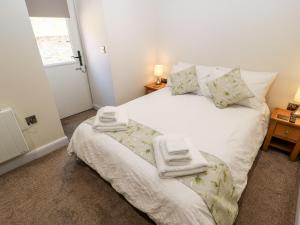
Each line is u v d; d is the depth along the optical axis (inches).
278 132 82.1
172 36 120.1
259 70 92.4
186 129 67.1
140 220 58.6
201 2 99.5
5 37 69.2
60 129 95.3
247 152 63.1
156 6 119.0
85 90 135.4
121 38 110.2
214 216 42.4
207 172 47.9
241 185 56.1
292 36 79.3
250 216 58.9
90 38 113.7
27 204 64.9
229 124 70.1
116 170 58.2
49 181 74.3
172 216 44.5
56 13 103.9
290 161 81.9
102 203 64.5
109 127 67.5
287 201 63.6
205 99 94.1
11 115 73.8
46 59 110.9
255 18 85.8
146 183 49.1
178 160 48.3
